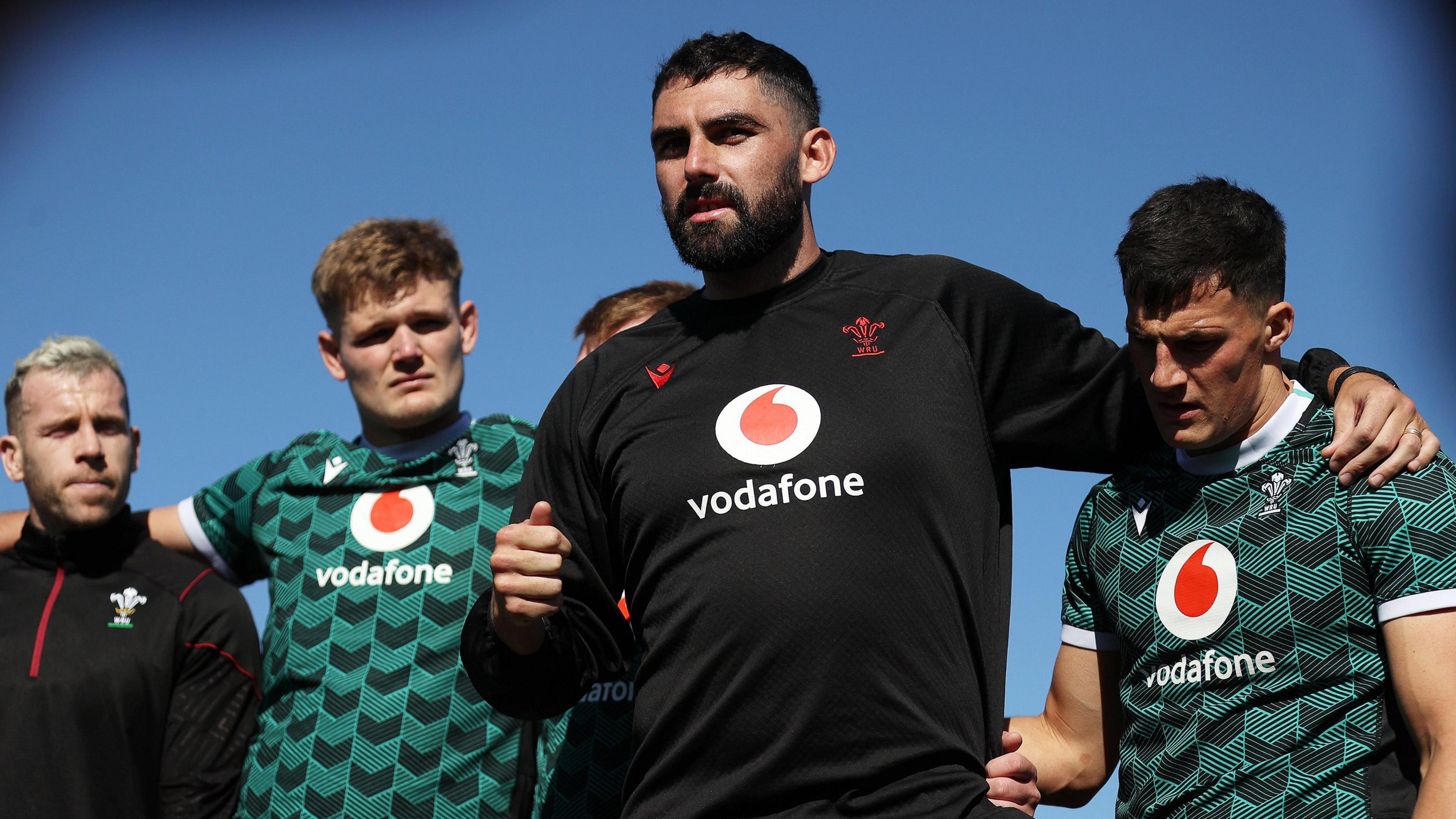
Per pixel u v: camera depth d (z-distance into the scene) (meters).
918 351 2.95
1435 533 2.72
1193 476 3.04
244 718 4.09
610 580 3.18
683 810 2.74
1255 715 2.84
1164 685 2.98
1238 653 2.88
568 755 3.69
